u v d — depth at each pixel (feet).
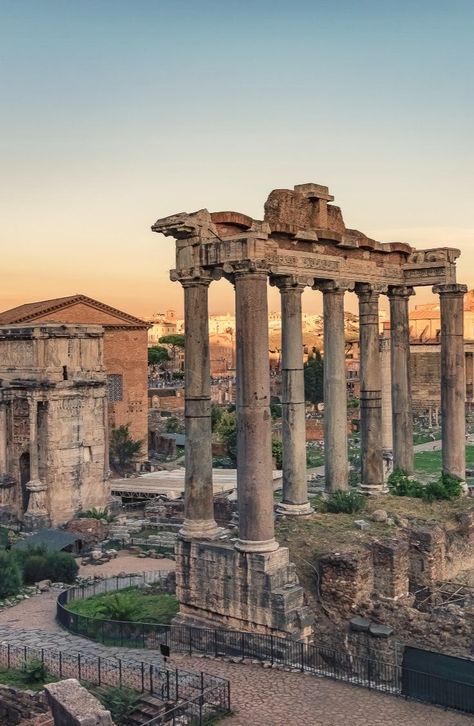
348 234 140.26
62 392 256.32
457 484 148.97
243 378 109.09
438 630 102.32
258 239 109.60
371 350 148.05
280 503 135.54
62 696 75.10
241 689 94.27
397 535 123.13
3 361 265.13
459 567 131.95
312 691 93.20
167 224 113.60
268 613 105.81
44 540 222.28
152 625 122.52
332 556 110.63
